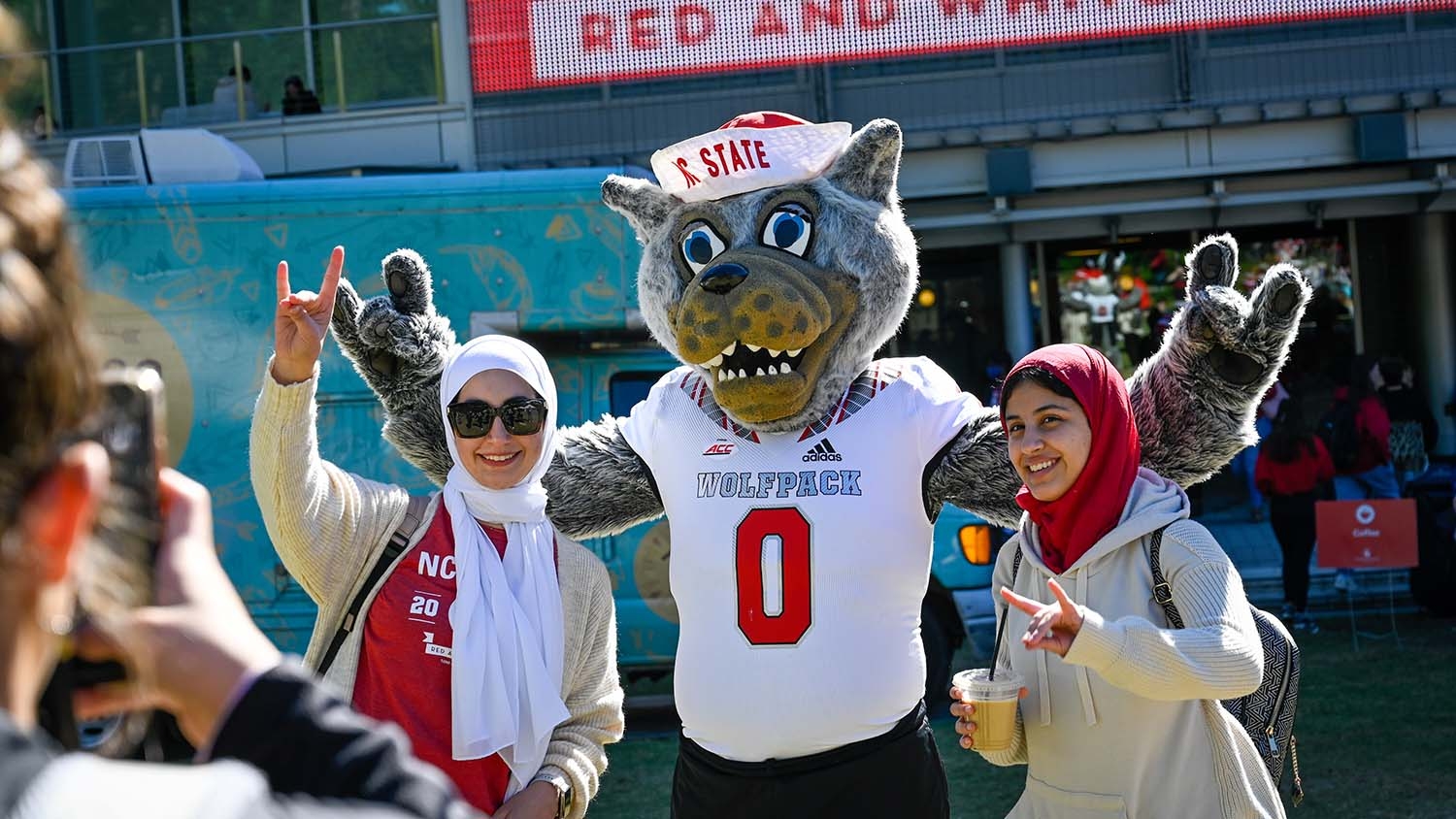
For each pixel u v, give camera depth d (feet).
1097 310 49.01
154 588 3.67
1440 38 41.09
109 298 24.35
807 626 11.42
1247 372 11.75
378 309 12.96
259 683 3.60
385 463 24.21
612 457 13.10
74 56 42.96
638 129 41.04
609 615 11.87
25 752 2.68
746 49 31.50
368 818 3.10
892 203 12.82
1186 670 9.30
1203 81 41.37
